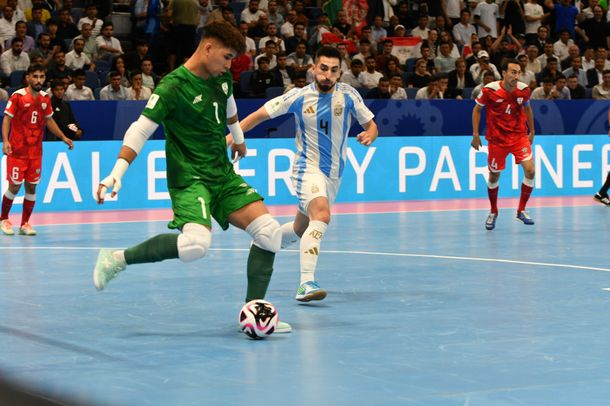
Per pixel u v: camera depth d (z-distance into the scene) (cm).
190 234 946
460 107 2884
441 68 3216
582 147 3002
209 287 1298
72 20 3033
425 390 745
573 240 1873
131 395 732
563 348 908
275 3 3269
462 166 2895
